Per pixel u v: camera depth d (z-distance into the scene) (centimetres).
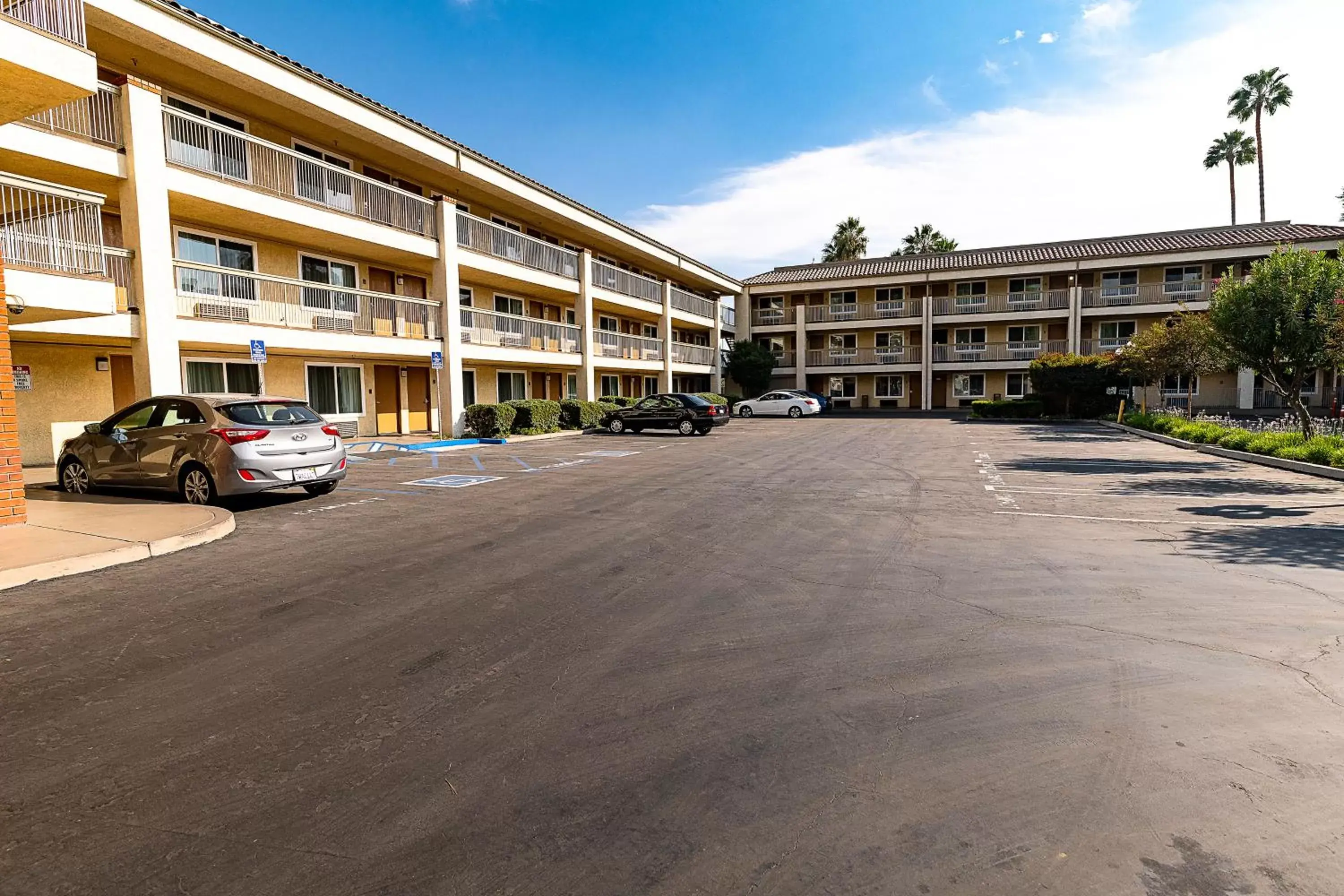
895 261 4781
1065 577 595
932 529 810
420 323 2206
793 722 344
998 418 3456
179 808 273
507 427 2275
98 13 1287
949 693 374
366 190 1897
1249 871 235
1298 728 333
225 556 689
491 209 2672
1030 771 298
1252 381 3666
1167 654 423
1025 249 4491
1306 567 623
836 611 511
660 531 807
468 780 294
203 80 1562
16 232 1090
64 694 376
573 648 441
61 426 1455
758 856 246
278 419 983
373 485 1218
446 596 554
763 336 4947
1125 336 4019
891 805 275
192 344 1526
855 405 4716
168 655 430
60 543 675
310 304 1903
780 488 1160
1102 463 1514
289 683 391
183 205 1463
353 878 234
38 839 254
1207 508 935
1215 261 3788
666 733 334
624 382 3844
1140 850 246
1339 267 1477
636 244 3416
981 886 229
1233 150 5100
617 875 236
